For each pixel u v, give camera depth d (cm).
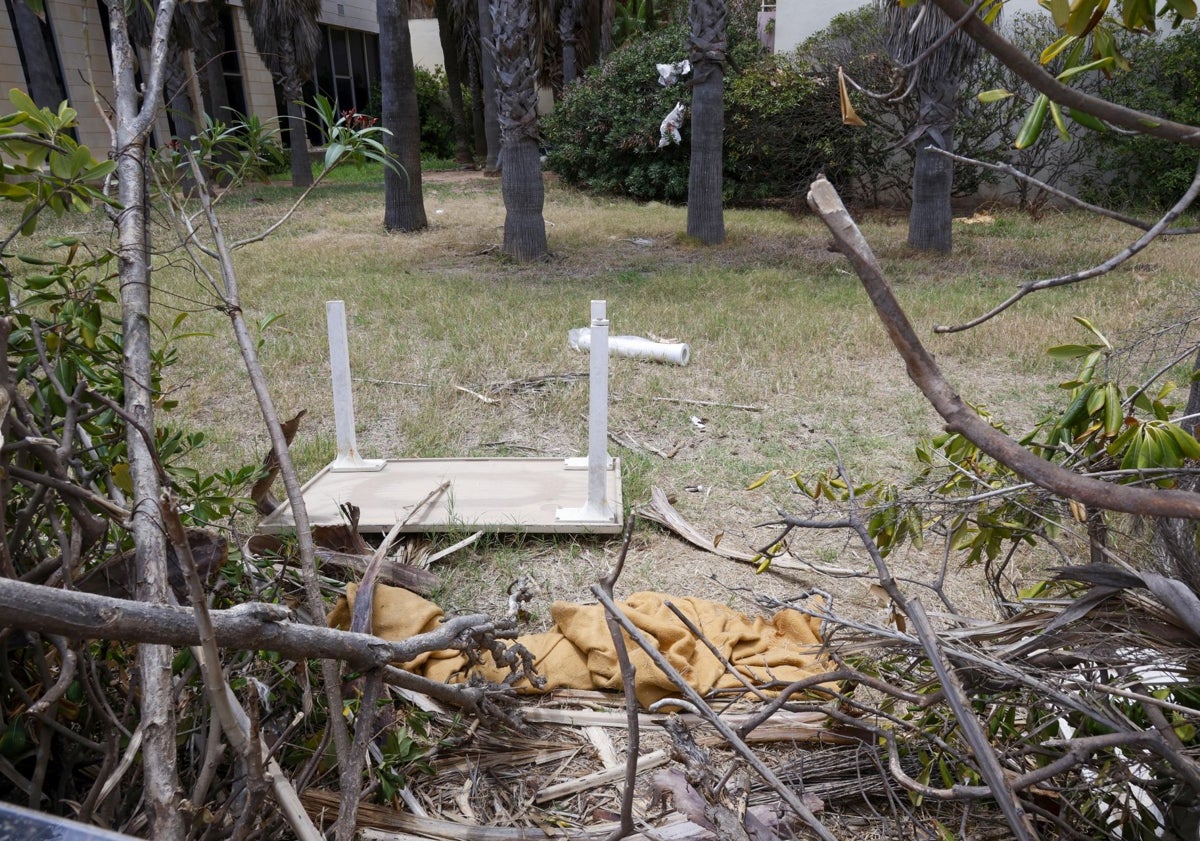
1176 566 195
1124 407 224
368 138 282
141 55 1764
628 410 648
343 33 3192
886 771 259
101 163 206
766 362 756
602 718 301
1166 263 1119
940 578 257
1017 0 1582
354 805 180
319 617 220
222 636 146
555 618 345
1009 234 1450
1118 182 1625
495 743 289
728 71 1869
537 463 527
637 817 254
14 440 199
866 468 539
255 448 565
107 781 177
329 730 215
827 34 1745
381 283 1062
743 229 1538
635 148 1952
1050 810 239
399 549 430
